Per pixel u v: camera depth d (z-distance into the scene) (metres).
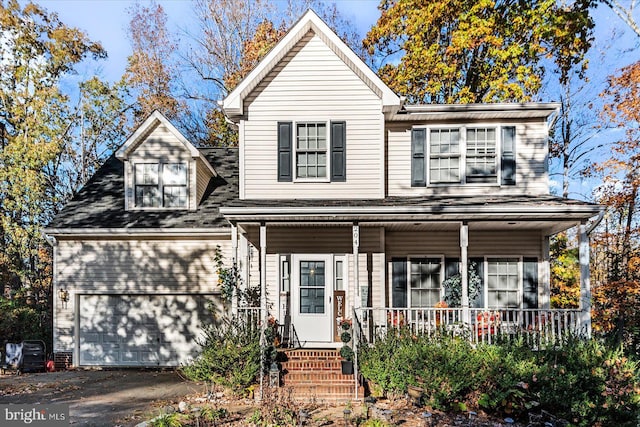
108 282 14.61
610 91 19.64
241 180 13.10
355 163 13.06
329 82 13.18
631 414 8.59
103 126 27.98
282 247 13.18
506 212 10.88
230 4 29.05
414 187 13.45
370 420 8.50
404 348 10.09
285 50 13.13
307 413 9.11
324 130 13.20
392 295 13.64
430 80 21.17
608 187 19.81
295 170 13.10
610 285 18.17
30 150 22.88
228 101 12.78
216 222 14.55
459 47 19.38
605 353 9.64
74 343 14.59
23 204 22.66
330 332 12.90
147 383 12.27
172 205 15.34
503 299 13.51
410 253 13.73
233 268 11.88
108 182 17.20
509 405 9.09
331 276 13.07
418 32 21.05
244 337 10.85
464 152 13.41
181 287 14.58
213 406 9.62
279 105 13.20
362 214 11.18
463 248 11.40
